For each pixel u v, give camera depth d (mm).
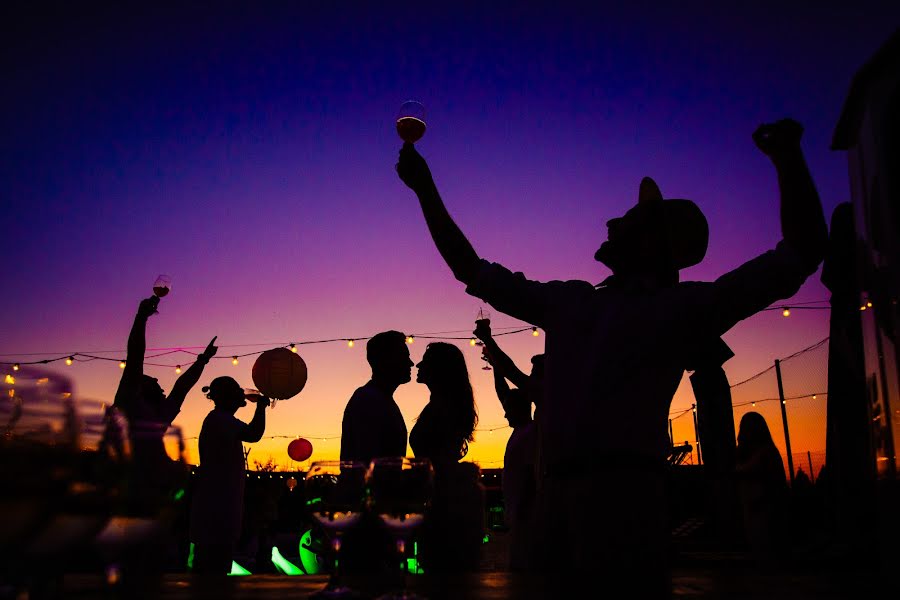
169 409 3832
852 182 1051
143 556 814
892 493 914
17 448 590
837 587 935
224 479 4254
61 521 619
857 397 1350
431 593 905
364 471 1090
